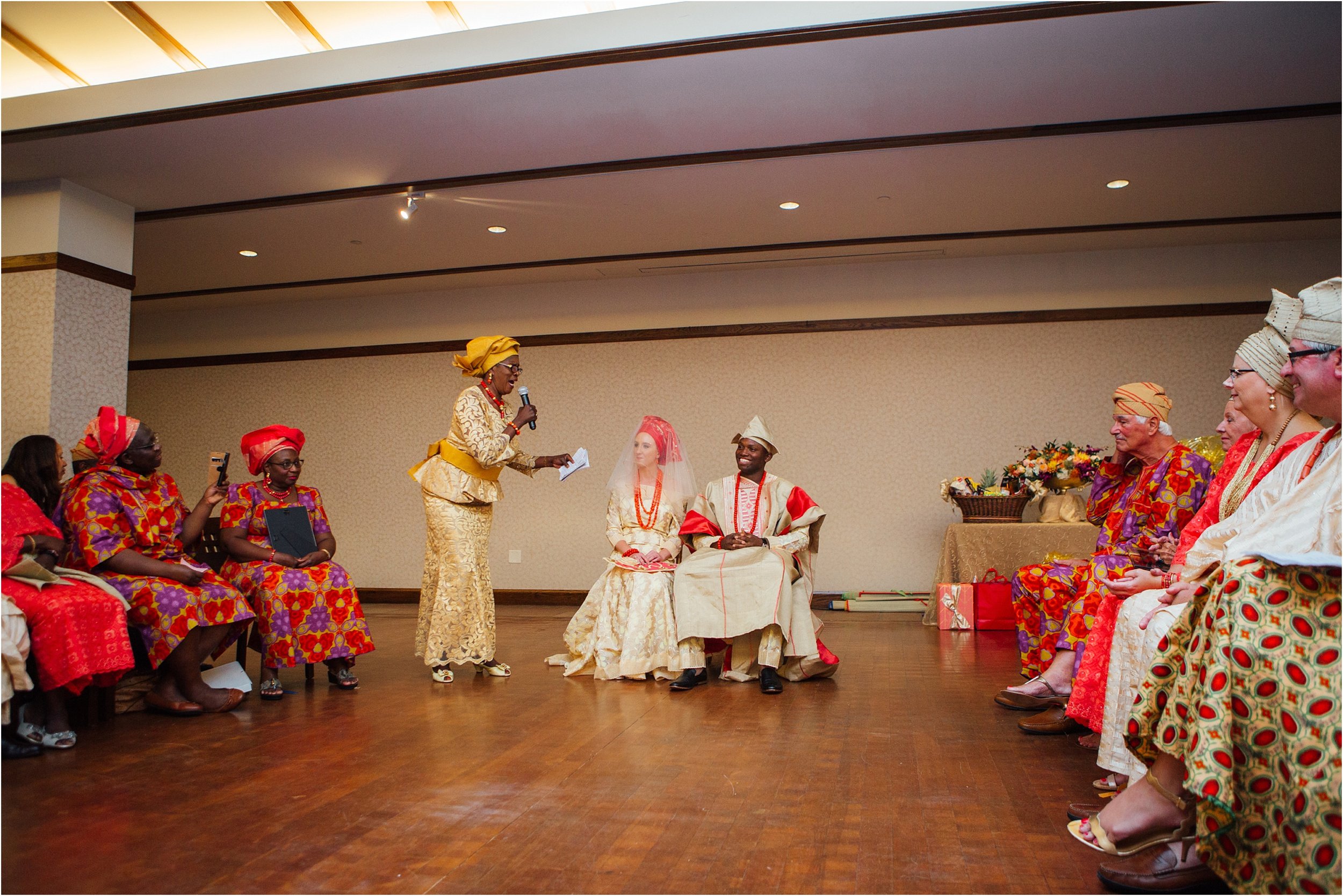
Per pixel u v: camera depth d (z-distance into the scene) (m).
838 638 5.66
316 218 6.25
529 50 4.17
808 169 5.48
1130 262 7.24
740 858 1.93
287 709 3.51
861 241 6.96
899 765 2.65
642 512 4.48
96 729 3.17
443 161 5.29
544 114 4.68
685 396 7.93
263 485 4.09
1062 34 3.96
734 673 4.15
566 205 6.10
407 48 4.30
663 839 2.05
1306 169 5.50
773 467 7.73
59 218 5.33
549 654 5.05
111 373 5.59
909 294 7.57
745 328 7.82
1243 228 6.65
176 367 9.03
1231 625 1.56
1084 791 2.38
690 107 4.64
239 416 8.86
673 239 6.89
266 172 5.38
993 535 6.23
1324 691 1.48
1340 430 1.92
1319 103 4.62
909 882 1.79
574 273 7.84
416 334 8.50
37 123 4.72
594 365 8.12
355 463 8.59
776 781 2.50
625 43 4.07
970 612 6.04
